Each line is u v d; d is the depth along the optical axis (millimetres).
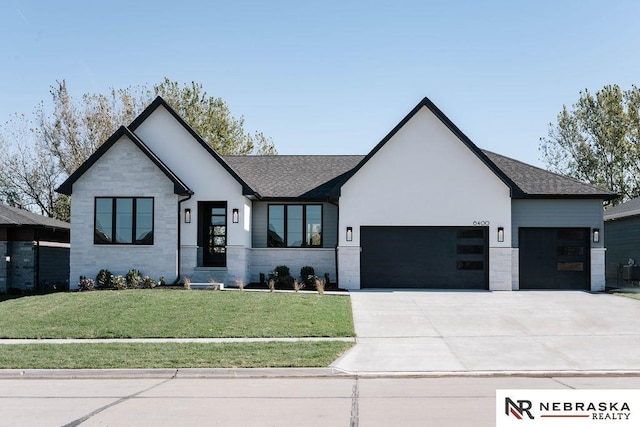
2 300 21734
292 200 24906
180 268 23438
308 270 24312
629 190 40656
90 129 39000
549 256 23953
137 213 23109
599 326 16219
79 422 7891
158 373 11586
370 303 19688
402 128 23609
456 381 10977
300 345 13797
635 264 27406
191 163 23891
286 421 7879
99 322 16391
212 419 8008
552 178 25078
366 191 23469
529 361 12469
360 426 7613
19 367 11953
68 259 29062
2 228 24625
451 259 23438
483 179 23391
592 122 41344
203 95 42781
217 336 14938
